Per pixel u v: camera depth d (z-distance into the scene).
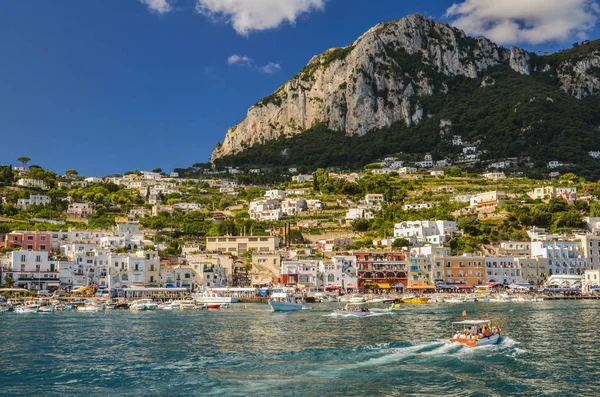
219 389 91.50
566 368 104.19
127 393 89.69
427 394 88.94
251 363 108.81
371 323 169.88
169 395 88.56
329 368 104.62
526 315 189.00
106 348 125.56
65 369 104.75
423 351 119.31
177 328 158.00
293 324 167.50
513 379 96.94
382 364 107.50
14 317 187.62
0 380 97.25
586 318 178.50
